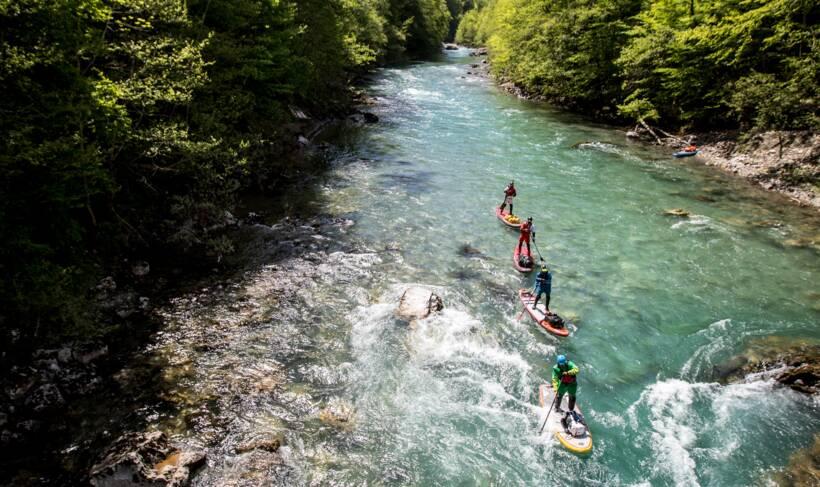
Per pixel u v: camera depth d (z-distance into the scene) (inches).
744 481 368.2
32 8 410.0
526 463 382.6
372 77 2412.6
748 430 416.2
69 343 447.2
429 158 1158.3
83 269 514.0
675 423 425.7
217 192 770.2
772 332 546.9
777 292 629.9
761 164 1058.7
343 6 1740.9
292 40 1209.4
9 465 341.4
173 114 711.7
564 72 1764.3
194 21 808.3
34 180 437.1
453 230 788.0
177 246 668.1
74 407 398.3
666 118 1437.0
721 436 410.9
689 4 1363.2
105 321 498.3
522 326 555.8
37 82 440.8
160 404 410.3
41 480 333.1
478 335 533.6
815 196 914.7
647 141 1348.4
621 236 780.6
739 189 984.9
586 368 493.7
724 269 684.7
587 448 391.2
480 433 408.8
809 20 1150.3
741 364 494.3
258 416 408.5
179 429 386.9
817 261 705.0
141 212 681.6
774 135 1101.7
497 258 704.4
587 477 373.7
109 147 566.9
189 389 430.3
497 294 616.1
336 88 1736.0
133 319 517.0
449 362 491.8
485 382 467.5
